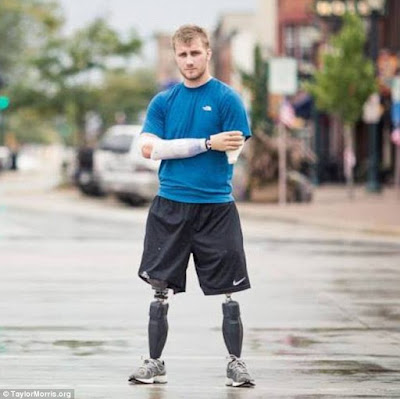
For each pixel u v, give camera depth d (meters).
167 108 16.25
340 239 42.88
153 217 16.20
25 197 74.88
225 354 19.06
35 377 17.09
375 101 72.81
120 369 17.72
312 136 100.50
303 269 31.94
